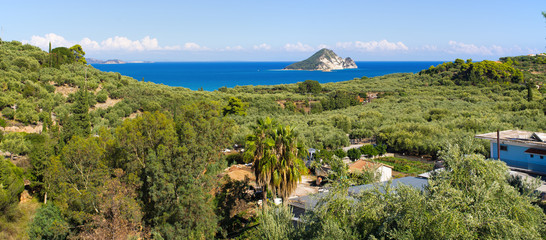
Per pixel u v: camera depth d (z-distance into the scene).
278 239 11.09
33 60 69.94
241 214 22.78
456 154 9.66
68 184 18.95
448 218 7.92
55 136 35.69
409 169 33.81
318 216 10.58
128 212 16.80
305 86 114.00
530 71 121.25
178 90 91.56
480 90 97.19
